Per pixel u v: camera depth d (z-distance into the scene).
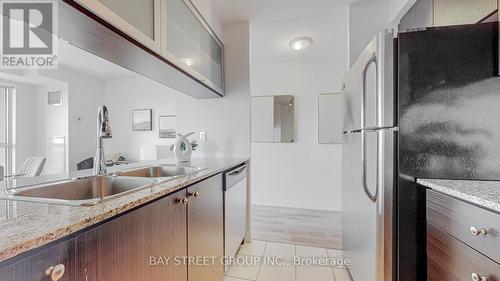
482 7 1.17
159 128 4.73
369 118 1.30
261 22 2.49
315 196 3.46
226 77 2.50
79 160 4.36
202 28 1.97
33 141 4.28
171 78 1.79
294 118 3.54
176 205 1.08
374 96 1.24
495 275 0.73
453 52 1.13
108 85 4.99
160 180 1.13
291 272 1.84
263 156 3.66
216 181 1.60
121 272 0.75
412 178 1.15
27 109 4.20
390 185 1.17
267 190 3.64
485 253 0.76
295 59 3.46
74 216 0.62
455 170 1.12
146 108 4.80
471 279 0.81
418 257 1.15
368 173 1.32
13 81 3.99
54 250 0.56
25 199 0.78
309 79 3.48
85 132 4.50
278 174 3.60
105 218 0.67
